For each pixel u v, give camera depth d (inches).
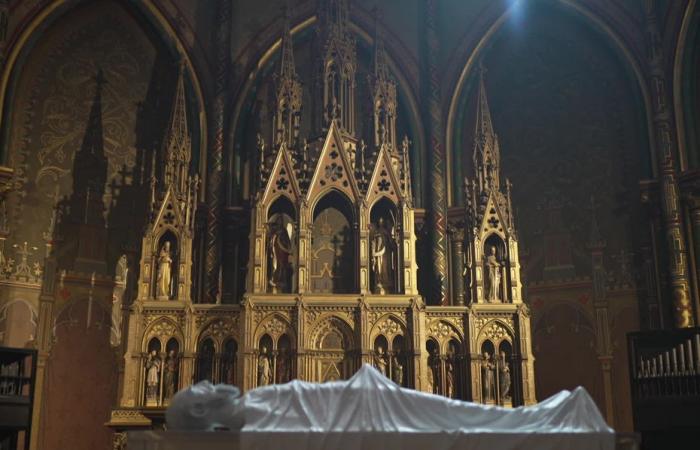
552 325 665.6
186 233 610.5
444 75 735.7
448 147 716.0
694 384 533.3
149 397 567.5
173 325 584.4
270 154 637.9
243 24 738.2
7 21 630.5
